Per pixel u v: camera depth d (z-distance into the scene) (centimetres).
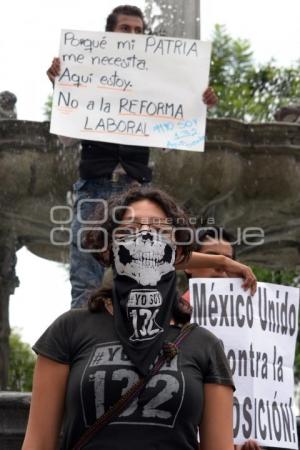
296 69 1875
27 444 391
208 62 704
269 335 543
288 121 905
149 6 944
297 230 968
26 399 664
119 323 394
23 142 851
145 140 693
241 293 543
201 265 546
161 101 699
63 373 396
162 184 841
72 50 700
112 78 699
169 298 402
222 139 842
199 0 949
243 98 1833
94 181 692
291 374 545
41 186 863
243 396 537
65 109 693
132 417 381
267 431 536
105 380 383
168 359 389
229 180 854
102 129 690
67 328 399
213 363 396
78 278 677
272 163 860
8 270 959
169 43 703
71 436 387
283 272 1568
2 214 910
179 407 383
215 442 391
